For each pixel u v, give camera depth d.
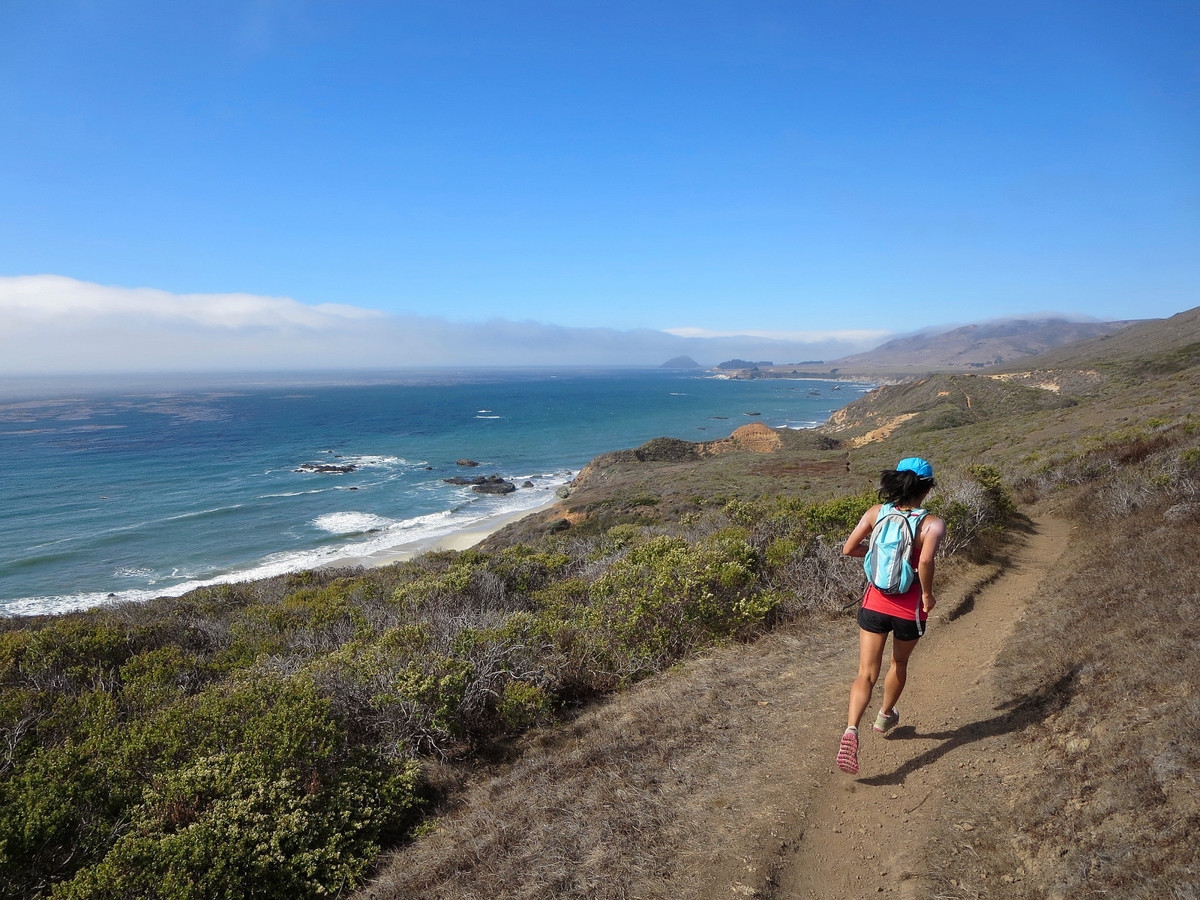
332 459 74.19
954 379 77.00
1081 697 3.67
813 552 8.03
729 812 3.37
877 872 2.82
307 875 3.69
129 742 4.68
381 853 3.95
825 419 132.88
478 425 117.44
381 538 39.53
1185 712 2.95
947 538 8.42
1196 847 2.23
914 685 4.71
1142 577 5.35
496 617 7.94
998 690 4.25
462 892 3.17
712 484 34.44
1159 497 8.73
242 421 122.56
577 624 6.95
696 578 6.62
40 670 8.12
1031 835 2.76
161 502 49.72
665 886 2.88
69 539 38.88
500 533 34.62
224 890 3.49
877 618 3.53
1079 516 10.59
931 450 36.09
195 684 7.60
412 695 5.18
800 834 3.14
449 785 4.68
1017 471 17.61
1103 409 32.03
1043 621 5.36
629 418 134.62
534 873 3.16
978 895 2.54
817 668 5.24
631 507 32.06
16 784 4.27
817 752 3.86
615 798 3.69
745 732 4.25
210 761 4.32
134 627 10.20
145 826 3.84
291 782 4.12
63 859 3.84
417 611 9.66
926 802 3.23
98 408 161.75
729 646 6.16
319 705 4.83
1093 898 2.27
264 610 11.91
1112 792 2.70
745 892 2.75
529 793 4.07
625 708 5.24
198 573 32.81
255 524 43.00
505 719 5.37
